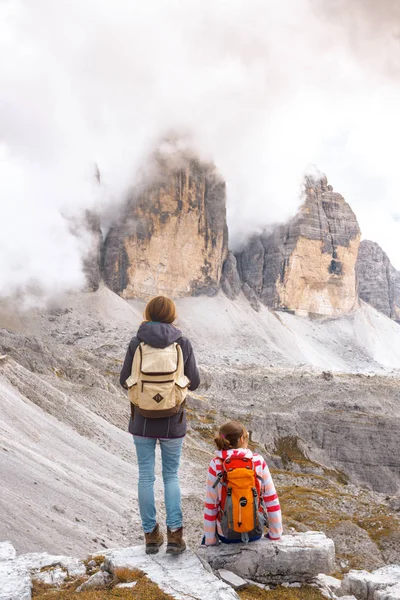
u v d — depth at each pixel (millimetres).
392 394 147500
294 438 117250
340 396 138375
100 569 8656
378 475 112312
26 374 57531
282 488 67438
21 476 24906
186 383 8039
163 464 8516
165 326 8055
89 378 90938
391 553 44375
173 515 8383
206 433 100750
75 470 36344
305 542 8945
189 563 8141
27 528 18359
